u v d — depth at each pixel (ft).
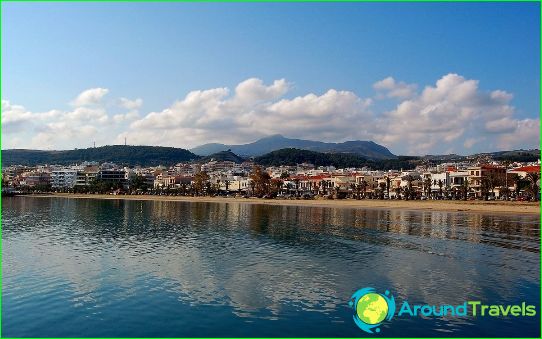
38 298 109.19
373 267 146.41
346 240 210.79
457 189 645.51
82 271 138.00
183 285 121.70
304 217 355.36
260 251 177.27
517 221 312.50
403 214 390.63
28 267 143.23
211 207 517.96
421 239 214.48
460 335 89.10
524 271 141.49
